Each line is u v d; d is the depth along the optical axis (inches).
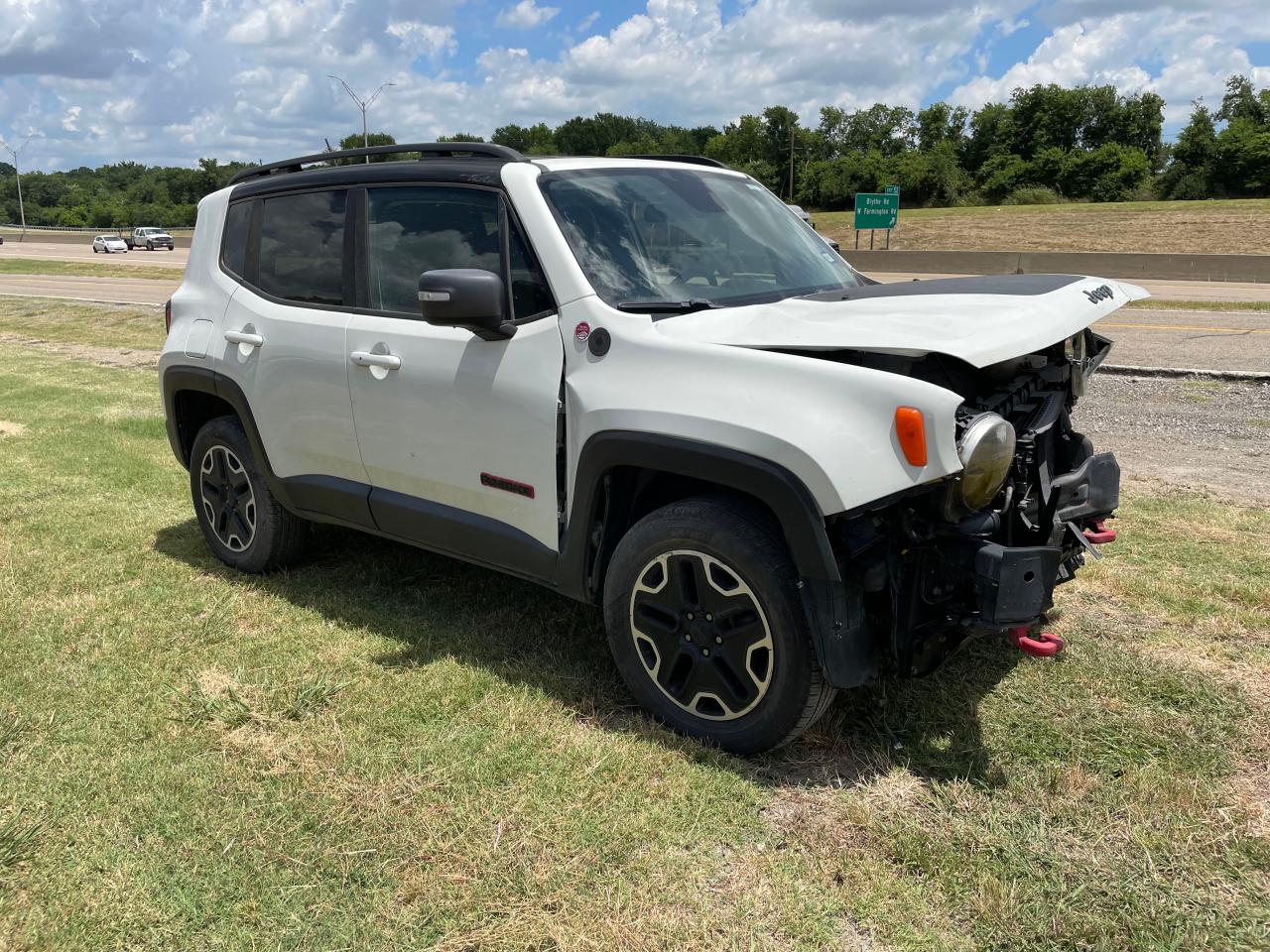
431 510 149.3
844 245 1785.2
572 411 127.0
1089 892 96.3
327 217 162.1
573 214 135.3
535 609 166.4
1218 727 125.6
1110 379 409.7
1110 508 136.7
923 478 102.4
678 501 123.3
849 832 106.6
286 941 91.9
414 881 99.0
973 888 97.5
